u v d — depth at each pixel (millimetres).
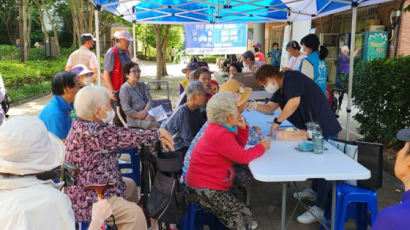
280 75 3254
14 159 1442
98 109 2408
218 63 23359
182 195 2545
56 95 3029
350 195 2812
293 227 3395
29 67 14523
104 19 26453
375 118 5586
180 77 18062
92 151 2393
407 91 4938
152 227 2838
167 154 2729
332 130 3359
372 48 10289
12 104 9805
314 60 4688
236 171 3361
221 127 2580
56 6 31156
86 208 2371
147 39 28938
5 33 33344
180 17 7059
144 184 2799
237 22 7234
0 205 1385
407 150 1441
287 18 7379
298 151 2949
